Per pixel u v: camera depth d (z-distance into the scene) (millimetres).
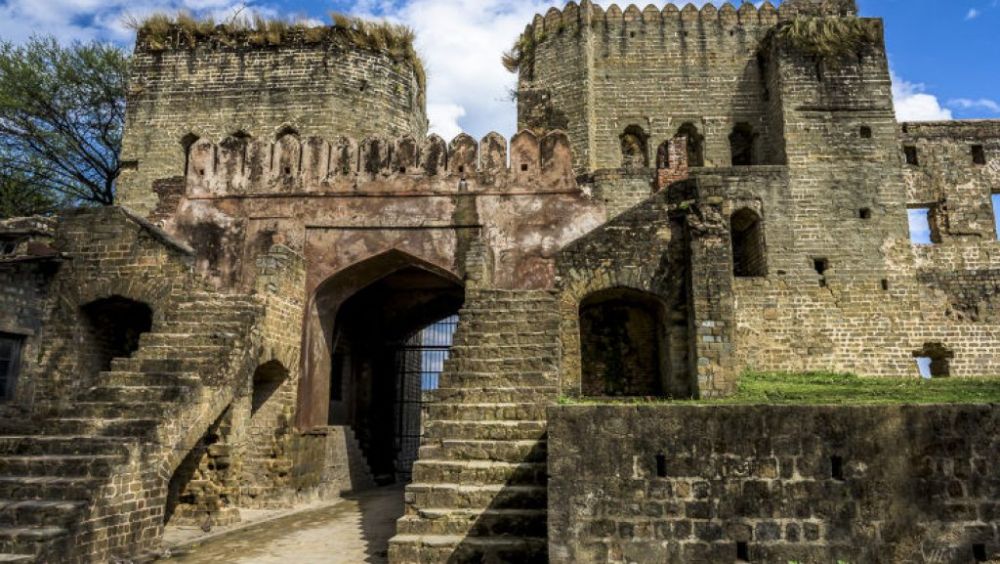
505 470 7844
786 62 20266
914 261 18891
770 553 6262
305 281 13508
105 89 23438
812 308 18500
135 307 13617
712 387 11281
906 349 18375
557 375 9375
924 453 6395
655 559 6305
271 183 14219
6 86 22094
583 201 13609
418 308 17625
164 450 8562
